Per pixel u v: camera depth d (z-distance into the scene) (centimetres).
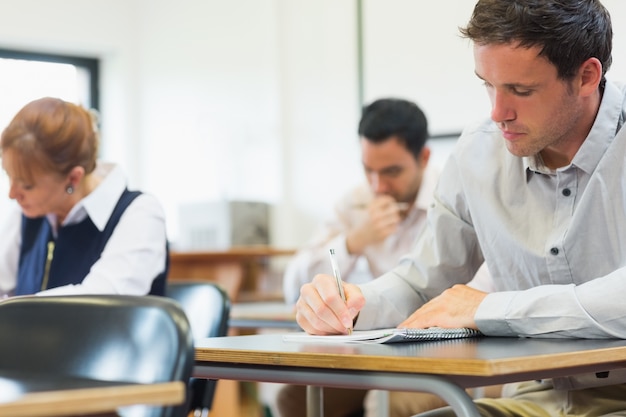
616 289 165
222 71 612
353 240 373
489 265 204
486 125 208
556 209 193
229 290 491
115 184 254
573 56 175
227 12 609
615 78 284
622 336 164
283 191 571
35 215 247
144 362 129
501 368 124
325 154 548
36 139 236
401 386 132
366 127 354
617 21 284
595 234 188
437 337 165
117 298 138
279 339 173
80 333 139
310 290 184
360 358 136
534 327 170
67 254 252
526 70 173
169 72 656
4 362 144
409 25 481
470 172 205
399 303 201
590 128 186
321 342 164
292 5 568
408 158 352
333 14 539
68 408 88
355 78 522
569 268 191
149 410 126
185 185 639
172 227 650
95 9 662
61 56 669
